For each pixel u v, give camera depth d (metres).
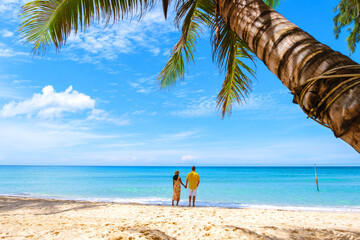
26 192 21.12
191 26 4.84
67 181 37.88
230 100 6.02
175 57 5.58
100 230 5.21
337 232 5.46
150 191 22.27
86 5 2.94
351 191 22.70
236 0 1.85
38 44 3.31
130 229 5.32
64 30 3.08
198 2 3.73
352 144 1.10
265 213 8.98
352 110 1.07
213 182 36.59
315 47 1.34
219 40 3.35
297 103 1.41
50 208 9.92
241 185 30.05
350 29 8.17
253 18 1.68
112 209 9.66
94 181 38.25
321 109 1.22
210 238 4.68
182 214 8.29
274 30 1.53
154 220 6.97
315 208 12.48
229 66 4.39
